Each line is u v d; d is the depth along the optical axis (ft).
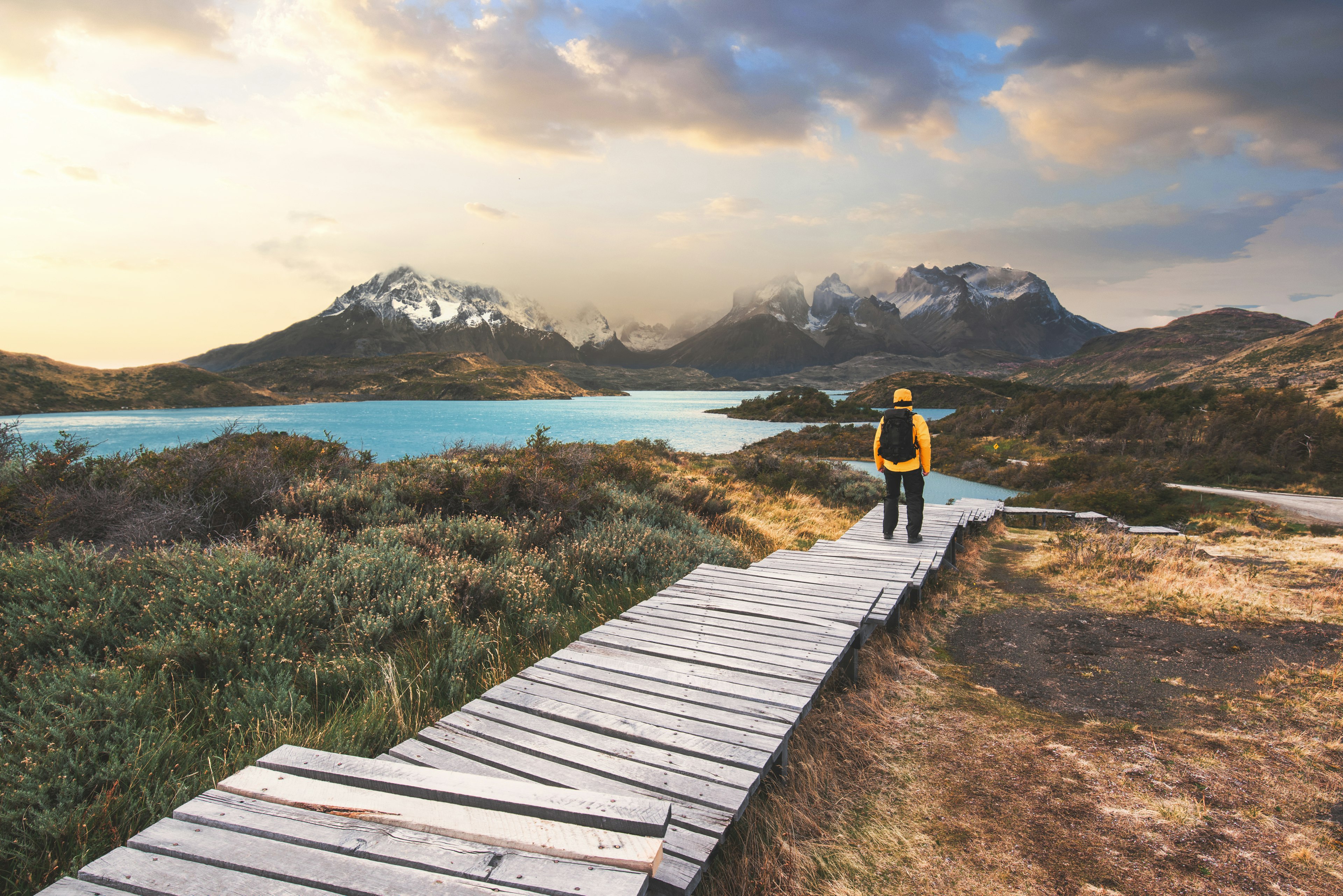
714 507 41.01
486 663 15.03
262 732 10.91
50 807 8.71
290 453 31.81
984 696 15.07
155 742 10.11
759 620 16.87
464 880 5.57
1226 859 8.63
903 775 11.32
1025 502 70.64
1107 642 18.74
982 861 8.83
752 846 9.17
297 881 5.60
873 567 23.47
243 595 14.94
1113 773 11.09
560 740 10.42
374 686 13.09
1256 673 15.49
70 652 12.10
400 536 21.74
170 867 5.81
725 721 11.00
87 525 20.33
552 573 22.25
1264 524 52.13
